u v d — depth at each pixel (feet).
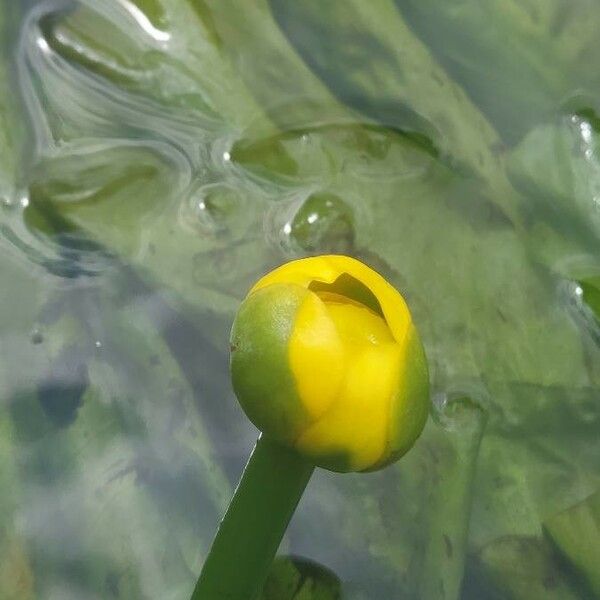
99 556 1.56
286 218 1.74
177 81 1.80
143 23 1.81
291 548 1.58
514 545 1.62
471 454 1.65
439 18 1.87
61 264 1.68
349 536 1.60
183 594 1.56
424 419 1.45
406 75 1.84
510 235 1.76
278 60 1.82
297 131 1.80
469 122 1.82
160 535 1.58
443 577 1.59
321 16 1.85
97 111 1.77
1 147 1.73
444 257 1.74
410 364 1.42
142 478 1.60
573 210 1.78
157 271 1.69
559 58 1.86
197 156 1.77
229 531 1.49
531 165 1.80
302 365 1.40
